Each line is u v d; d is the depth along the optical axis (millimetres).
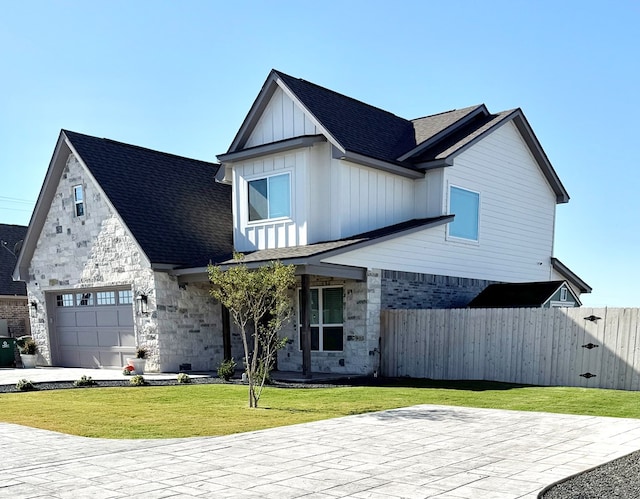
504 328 12117
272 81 14609
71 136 16078
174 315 14406
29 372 15102
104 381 12516
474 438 6547
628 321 10492
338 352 13625
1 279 21656
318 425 7395
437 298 14945
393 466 5301
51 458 5656
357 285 13227
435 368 12953
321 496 4375
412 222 14891
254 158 14883
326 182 13906
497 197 17016
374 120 16484
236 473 5062
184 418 7938
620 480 4781
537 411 8484
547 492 4461
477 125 16672
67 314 17406
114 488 4602
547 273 19562
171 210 16109
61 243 16953
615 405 8828
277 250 13898
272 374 13422
